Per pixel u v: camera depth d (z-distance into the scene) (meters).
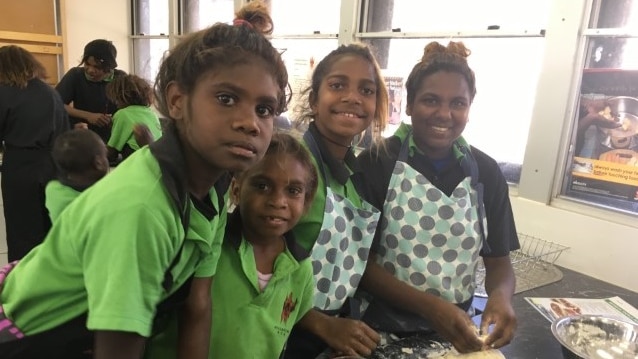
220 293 0.81
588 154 1.60
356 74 1.00
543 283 1.41
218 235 0.76
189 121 0.59
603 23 1.53
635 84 1.46
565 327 0.97
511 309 1.00
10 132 2.16
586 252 1.57
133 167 0.59
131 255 0.53
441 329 0.94
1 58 2.10
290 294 0.88
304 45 2.71
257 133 0.58
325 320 0.91
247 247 0.85
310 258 0.92
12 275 0.72
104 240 0.53
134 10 4.25
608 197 1.56
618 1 1.49
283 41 2.84
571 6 1.56
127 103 2.32
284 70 0.65
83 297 0.61
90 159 1.55
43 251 0.63
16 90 2.13
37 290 0.62
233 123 0.57
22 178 2.20
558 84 1.62
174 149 0.60
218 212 0.72
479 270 1.39
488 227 1.13
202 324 0.74
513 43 1.78
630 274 1.47
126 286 0.52
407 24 2.18
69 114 2.75
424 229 1.02
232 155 0.58
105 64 2.82
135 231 0.53
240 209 0.86
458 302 1.04
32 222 2.28
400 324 1.03
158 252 0.55
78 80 2.86
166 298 0.66
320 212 0.94
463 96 1.05
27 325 0.64
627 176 1.51
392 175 1.05
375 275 1.02
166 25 3.98
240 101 0.58
